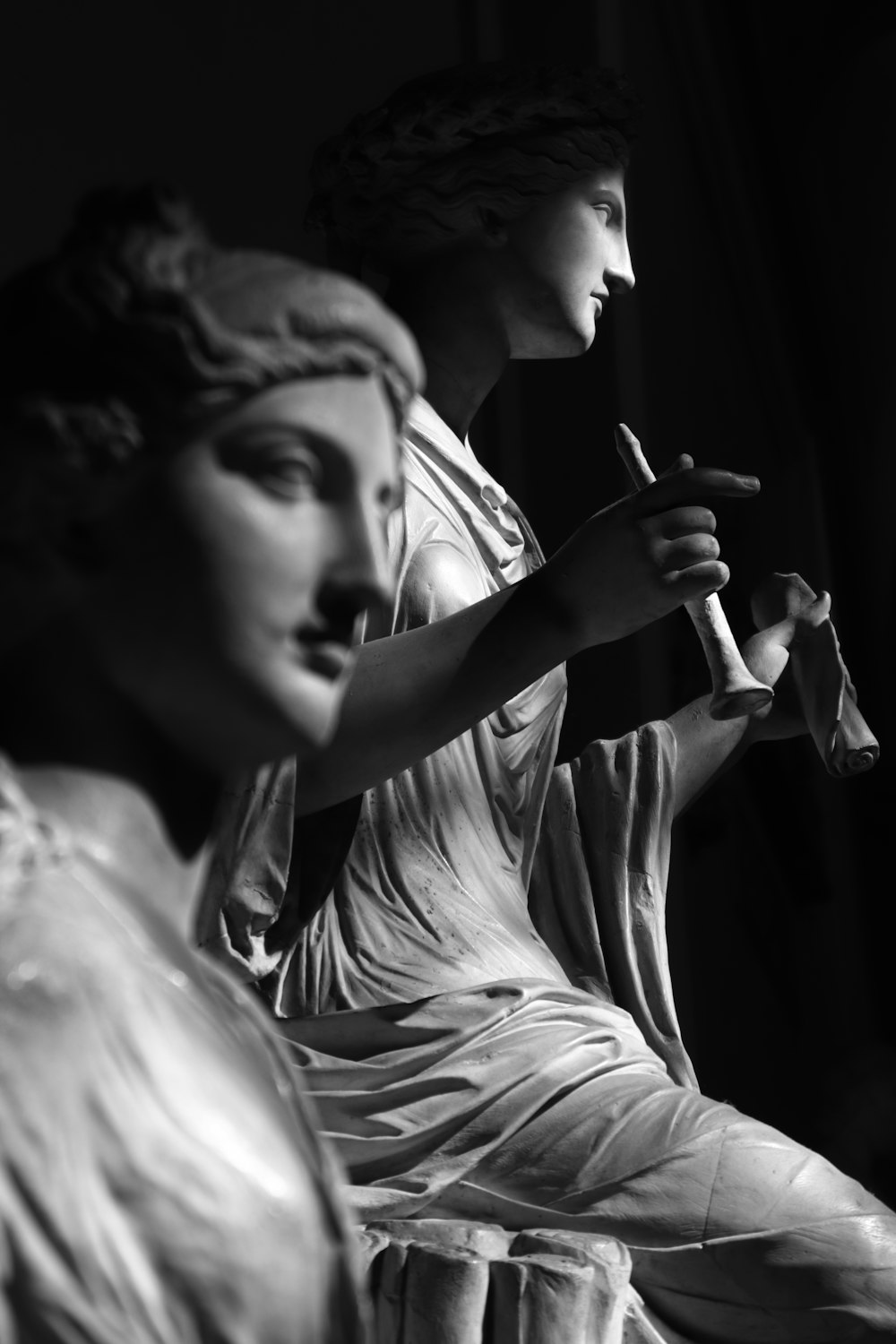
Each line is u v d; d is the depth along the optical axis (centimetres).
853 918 908
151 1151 101
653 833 338
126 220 118
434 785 306
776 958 754
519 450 538
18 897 104
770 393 894
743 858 688
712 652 290
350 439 119
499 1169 270
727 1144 269
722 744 349
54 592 117
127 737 118
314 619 119
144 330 114
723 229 795
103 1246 98
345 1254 113
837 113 967
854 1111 788
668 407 607
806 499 932
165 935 114
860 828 936
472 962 292
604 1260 246
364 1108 270
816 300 973
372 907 295
